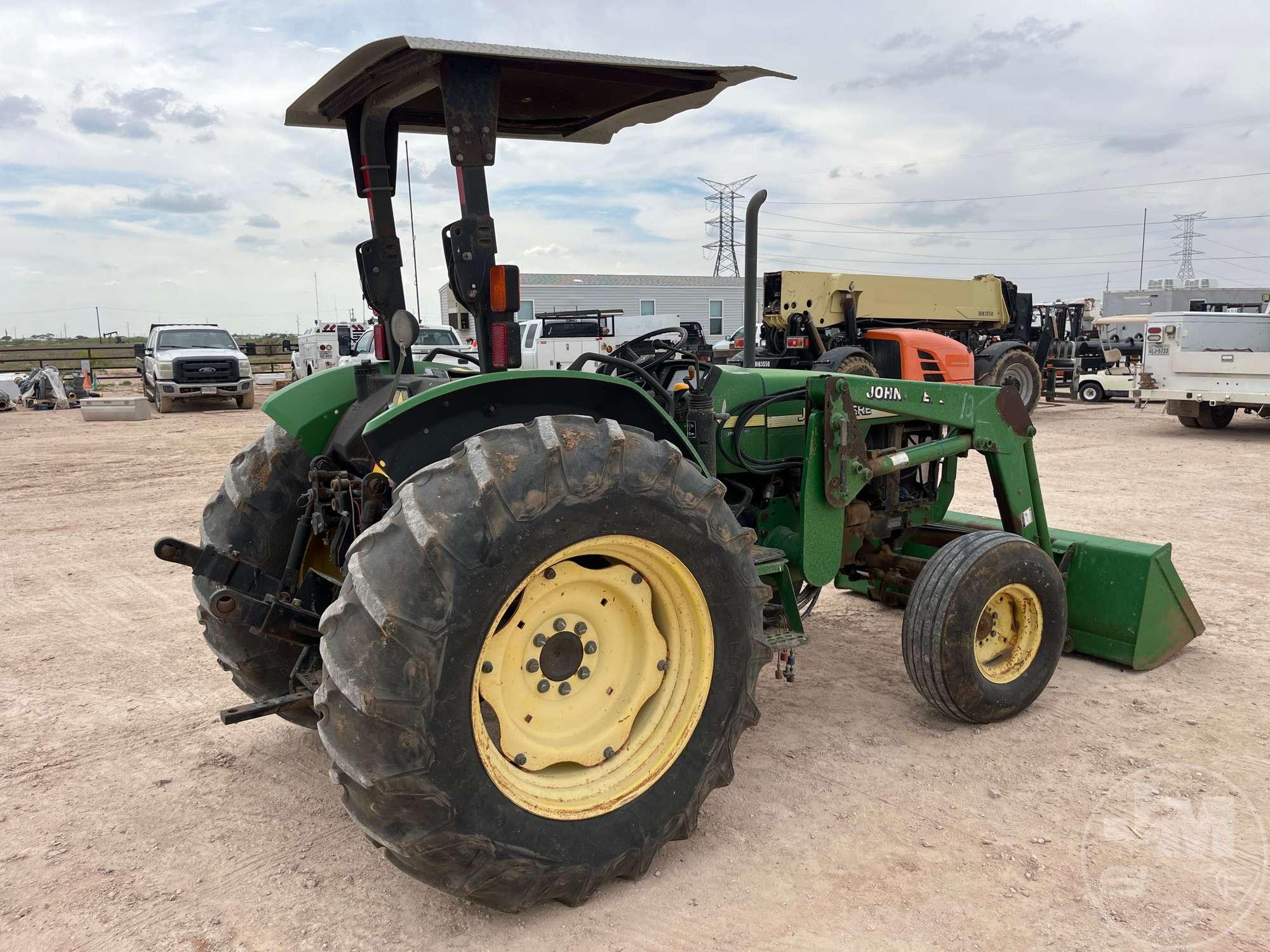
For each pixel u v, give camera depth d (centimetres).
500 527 212
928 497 421
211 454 1136
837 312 1279
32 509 793
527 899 226
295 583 293
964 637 322
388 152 320
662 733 253
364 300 314
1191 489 817
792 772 309
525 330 1683
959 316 1438
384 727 200
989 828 272
